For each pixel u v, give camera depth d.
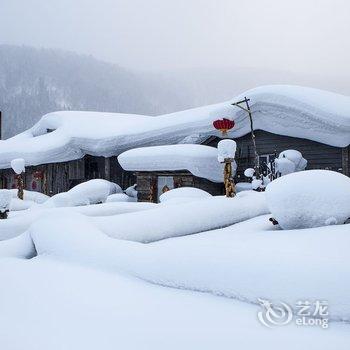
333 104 12.18
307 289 2.76
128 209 9.53
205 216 7.71
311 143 13.42
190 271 3.45
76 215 6.08
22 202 13.11
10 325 2.65
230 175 9.73
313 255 3.09
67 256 4.73
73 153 19.92
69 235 5.12
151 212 7.06
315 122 12.57
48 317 2.79
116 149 18.53
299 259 3.03
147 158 15.26
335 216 6.27
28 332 2.51
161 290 3.41
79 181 20.53
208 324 2.56
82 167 20.34
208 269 3.36
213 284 3.25
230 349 2.18
